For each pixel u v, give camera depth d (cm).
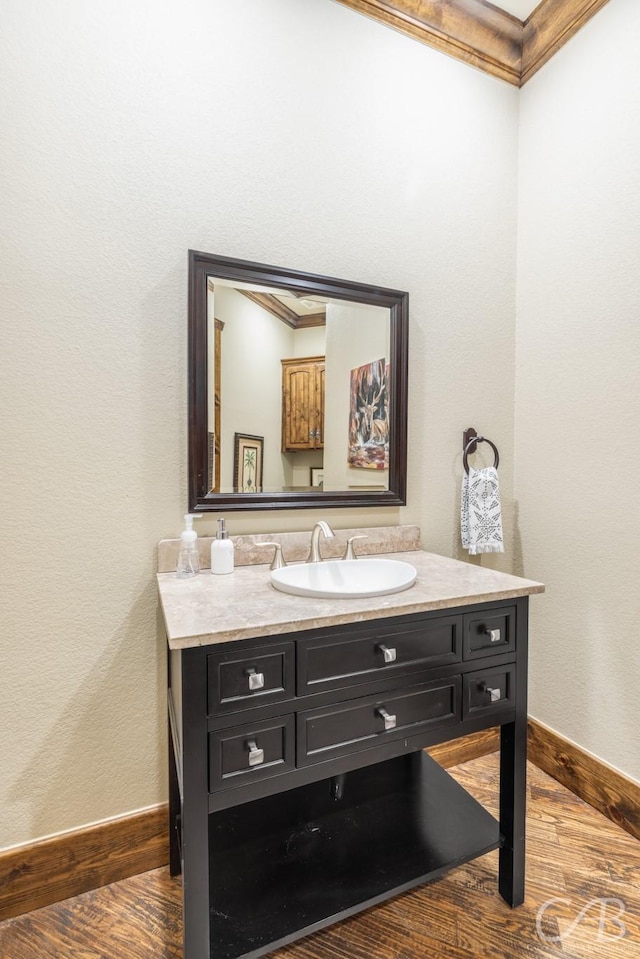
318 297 155
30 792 124
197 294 136
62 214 123
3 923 119
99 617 130
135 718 135
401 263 167
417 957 110
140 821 135
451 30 172
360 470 162
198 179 137
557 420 175
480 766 181
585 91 162
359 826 130
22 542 122
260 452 147
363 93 160
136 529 133
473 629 118
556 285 175
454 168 177
